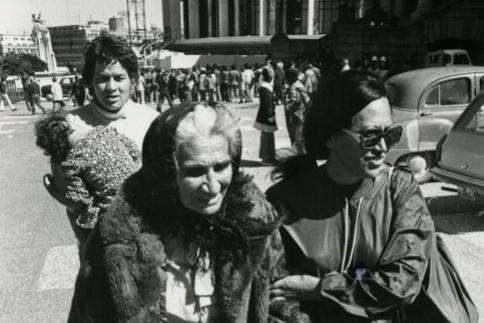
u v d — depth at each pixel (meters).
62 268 4.80
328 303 1.58
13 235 5.82
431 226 1.59
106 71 2.68
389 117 1.56
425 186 7.48
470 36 27.11
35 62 82.12
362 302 1.53
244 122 16.28
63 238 5.68
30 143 13.30
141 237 1.32
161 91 23.30
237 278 1.39
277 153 1.83
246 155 10.23
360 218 1.61
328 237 1.63
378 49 29.06
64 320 3.84
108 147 2.18
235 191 1.44
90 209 2.16
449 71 7.47
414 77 7.48
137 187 1.36
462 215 6.18
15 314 3.94
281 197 1.71
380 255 1.59
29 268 4.82
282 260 1.61
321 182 1.67
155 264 1.32
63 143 2.28
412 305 1.64
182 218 1.38
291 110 8.59
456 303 1.63
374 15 32.00
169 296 1.40
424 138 7.24
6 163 10.48
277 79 21.81
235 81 26.09
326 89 1.63
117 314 1.30
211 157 1.29
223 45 65.25
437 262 1.64
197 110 1.31
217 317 1.44
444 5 27.09
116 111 2.80
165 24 72.75
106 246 1.31
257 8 64.44
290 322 1.58
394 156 7.22
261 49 63.25
